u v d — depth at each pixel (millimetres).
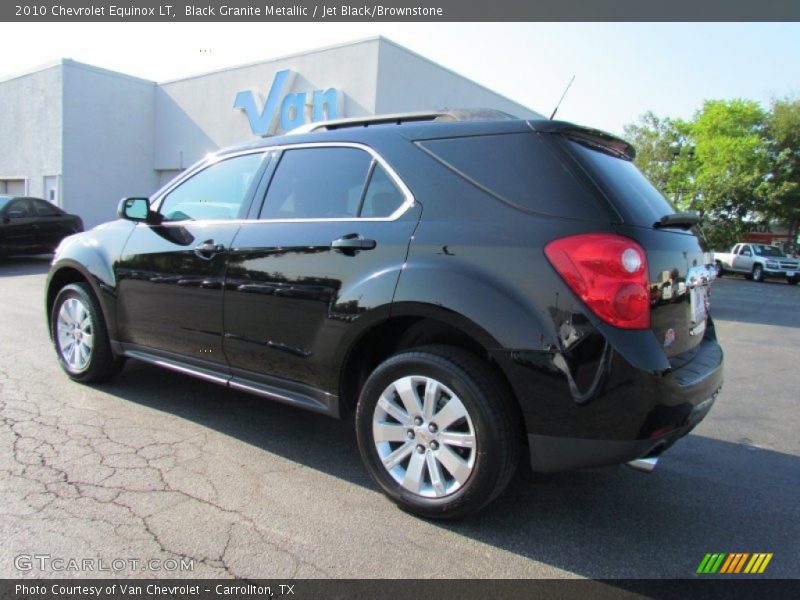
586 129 2717
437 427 2547
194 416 3771
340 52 14875
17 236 12180
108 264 3953
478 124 2713
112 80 19469
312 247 2934
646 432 2230
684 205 36938
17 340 5605
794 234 36094
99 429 3480
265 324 3105
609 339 2211
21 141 19984
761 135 35156
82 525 2451
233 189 3514
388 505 2746
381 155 2898
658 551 2475
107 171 19656
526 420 2348
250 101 17094
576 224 2320
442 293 2461
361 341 2830
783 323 10359
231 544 2369
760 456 3619
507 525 2635
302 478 2988
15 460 3023
